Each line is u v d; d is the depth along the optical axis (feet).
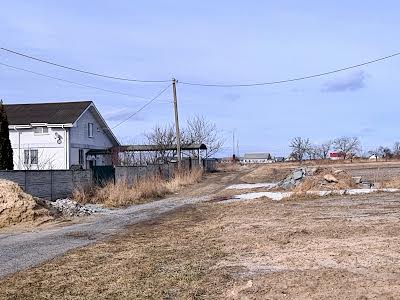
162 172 121.70
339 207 60.03
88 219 58.59
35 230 50.01
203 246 37.01
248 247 35.24
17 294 25.13
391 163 219.61
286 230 41.93
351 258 28.96
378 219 46.52
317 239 36.50
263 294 22.40
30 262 33.40
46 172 74.08
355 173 140.87
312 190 86.28
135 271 29.30
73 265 31.99
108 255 35.19
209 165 200.23
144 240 41.81
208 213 61.98
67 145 129.18
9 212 54.08
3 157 88.43
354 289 21.94
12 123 130.62
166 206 73.41
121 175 97.55
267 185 110.83
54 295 24.75
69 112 134.41
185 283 25.80
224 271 27.99
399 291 21.07
